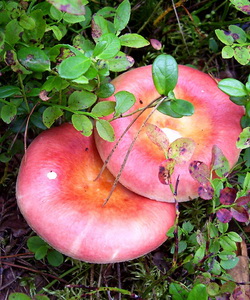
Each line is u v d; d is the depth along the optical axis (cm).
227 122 23
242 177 27
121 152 21
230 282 19
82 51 21
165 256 27
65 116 26
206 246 20
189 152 19
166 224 22
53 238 20
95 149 24
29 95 22
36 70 18
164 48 33
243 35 24
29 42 21
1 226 27
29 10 21
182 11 32
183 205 27
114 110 20
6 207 27
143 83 24
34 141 23
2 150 28
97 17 21
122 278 26
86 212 21
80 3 14
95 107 20
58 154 22
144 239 21
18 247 26
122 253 20
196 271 23
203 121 24
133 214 21
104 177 23
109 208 21
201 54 33
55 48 19
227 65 33
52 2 14
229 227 27
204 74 25
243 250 26
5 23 21
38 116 24
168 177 19
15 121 24
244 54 22
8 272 26
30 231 27
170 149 19
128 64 20
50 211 20
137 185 21
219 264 21
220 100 24
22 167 22
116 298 25
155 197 22
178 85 24
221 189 19
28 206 21
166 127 24
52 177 22
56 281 26
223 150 22
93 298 25
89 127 20
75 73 17
